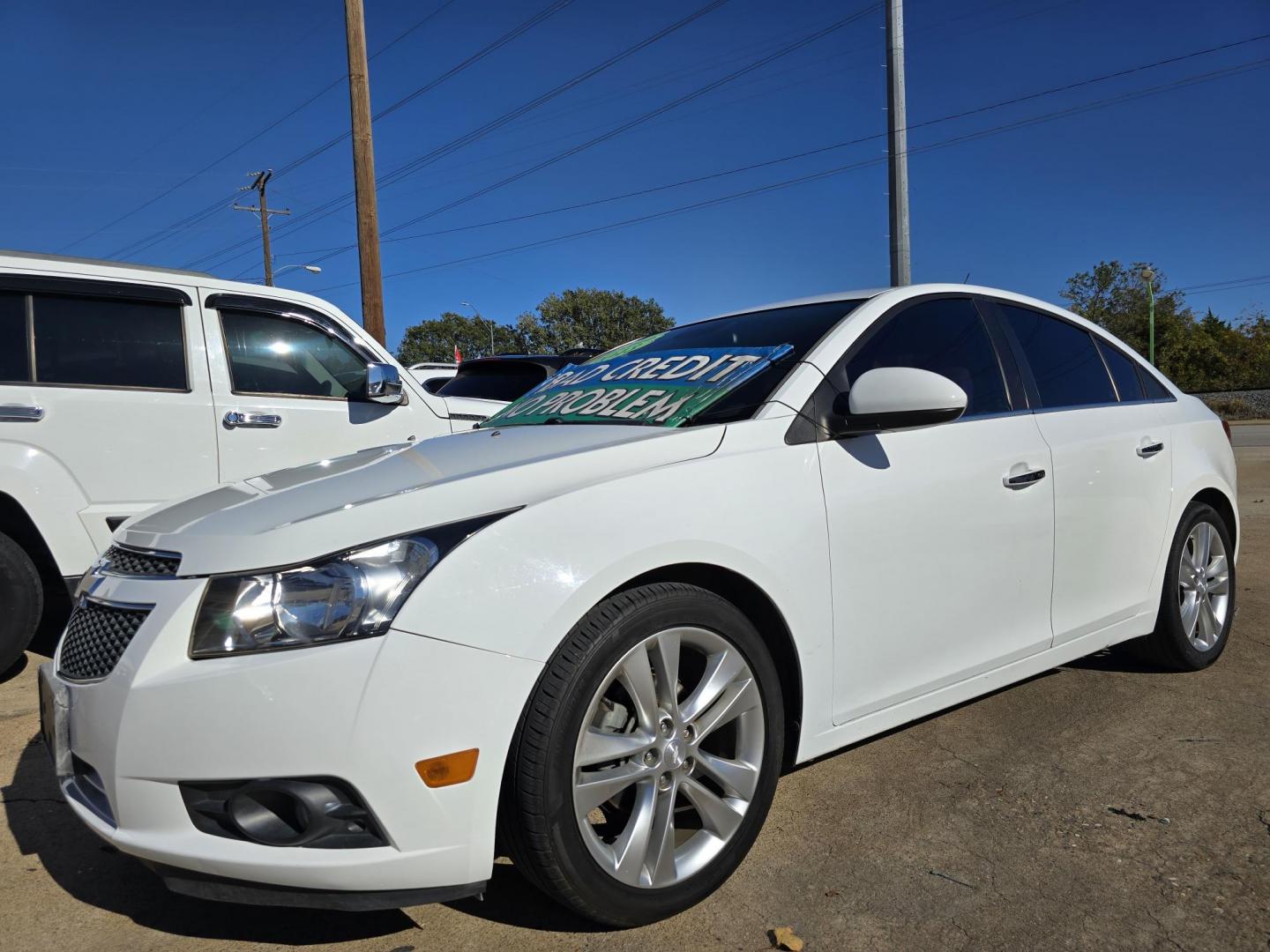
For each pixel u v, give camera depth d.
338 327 5.33
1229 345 56.97
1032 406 3.33
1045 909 2.24
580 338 83.44
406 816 1.91
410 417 5.50
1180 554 3.84
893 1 13.77
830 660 2.57
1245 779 2.89
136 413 4.49
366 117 11.79
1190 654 3.89
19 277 4.28
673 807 2.25
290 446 4.99
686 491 2.32
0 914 2.38
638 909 2.16
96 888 2.51
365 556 1.98
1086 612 3.41
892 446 2.78
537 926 2.25
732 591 2.47
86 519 4.30
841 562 2.59
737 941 2.15
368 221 11.85
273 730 1.88
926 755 3.17
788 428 2.59
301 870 1.89
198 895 1.97
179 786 1.94
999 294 3.52
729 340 3.18
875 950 2.10
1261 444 20.34
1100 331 3.93
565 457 2.32
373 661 1.90
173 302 4.71
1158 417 3.90
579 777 2.09
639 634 2.16
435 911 2.33
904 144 13.90
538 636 2.02
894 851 2.53
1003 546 3.04
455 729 1.94
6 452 4.10
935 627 2.85
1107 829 2.62
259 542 2.04
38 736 3.61
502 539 2.05
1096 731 3.33
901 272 13.96
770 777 2.42
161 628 1.99
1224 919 2.17
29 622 4.07
